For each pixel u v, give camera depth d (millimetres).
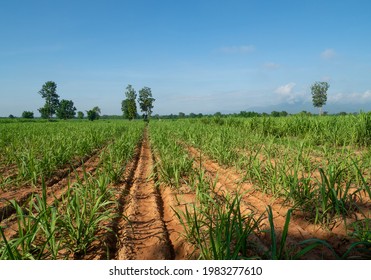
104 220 4102
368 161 5383
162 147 8898
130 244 3453
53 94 92625
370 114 9750
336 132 9453
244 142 9586
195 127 17469
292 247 3062
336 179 4191
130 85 70625
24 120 54594
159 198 5336
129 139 11773
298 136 11641
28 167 6145
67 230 3279
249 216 3182
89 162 8938
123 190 5621
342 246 3186
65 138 10773
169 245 3477
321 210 3881
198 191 4539
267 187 4988
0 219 4281
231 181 6016
